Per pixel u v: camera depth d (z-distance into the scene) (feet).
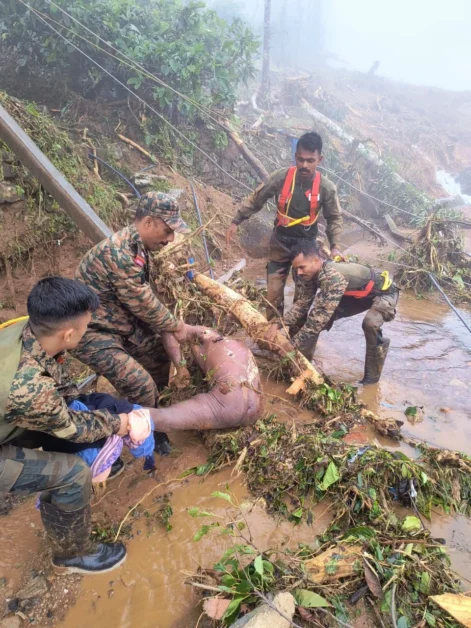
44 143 19.93
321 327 14.12
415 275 24.63
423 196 41.81
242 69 32.42
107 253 10.43
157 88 26.27
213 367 13.00
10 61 26.86
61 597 8.61
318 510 10.36
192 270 16.90
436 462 11.25
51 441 8.66
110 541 9.53
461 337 19.34
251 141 36.35
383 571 8.25
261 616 7.29
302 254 13.89
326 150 41.91
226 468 11.52
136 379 11.16
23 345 7.32
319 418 13.38
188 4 29.19
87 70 26.84
